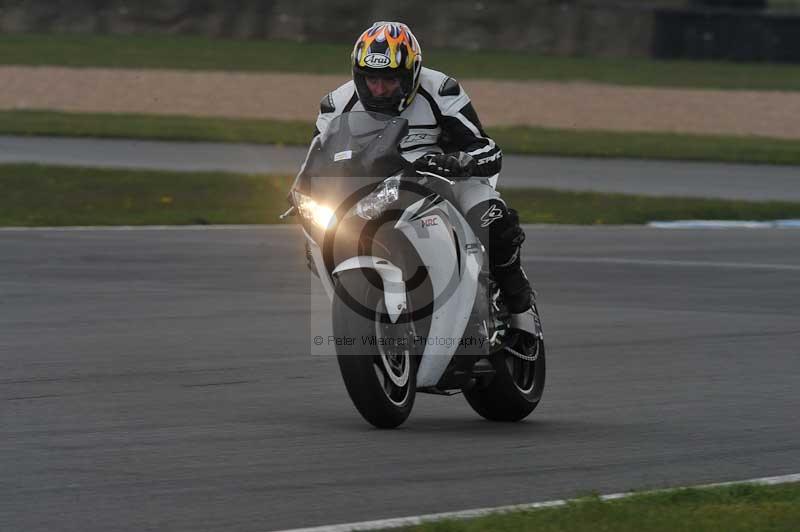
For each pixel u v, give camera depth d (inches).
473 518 635.5
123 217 2226.9
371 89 827.4
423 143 848.9
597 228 2237.9
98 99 3956.7
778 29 5782.5
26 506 665.0
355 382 818.8
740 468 783.7
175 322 1326.3
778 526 620.7
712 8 6245.1
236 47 5718.5
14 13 6092.5
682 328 1362.0
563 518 633.0
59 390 994.7
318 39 6087.6
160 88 4284.0
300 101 4077.3
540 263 1834.4
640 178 2849.4
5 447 802.8
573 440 856.3
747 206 2471.7
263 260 1797.5
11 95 3978.8
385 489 709.3
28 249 1843.0
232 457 780.0
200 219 2214.6
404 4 6018.7
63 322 1316.4
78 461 765.3
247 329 1294.3
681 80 5002.5
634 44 5880.9
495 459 790.5
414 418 939.3
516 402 917.8
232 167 2824.8
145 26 6136.8
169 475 732.7
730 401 1008.2
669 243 2071.9
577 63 5561.0
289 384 1035.9
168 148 3090.6
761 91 4712.1
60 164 2736.2
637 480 747.4
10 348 1176.2
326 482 721.6
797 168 3090.6
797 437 877.2
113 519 642.2
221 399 971.3
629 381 1088.2
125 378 1047.6
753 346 1266.0
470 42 5974.4
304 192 813.2
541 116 3865.7
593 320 1403.8
